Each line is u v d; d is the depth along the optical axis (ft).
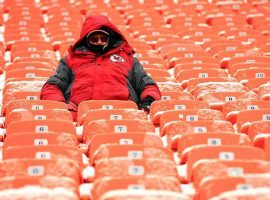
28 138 57.41
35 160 48.47
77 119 72.28
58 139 57.82
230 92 79.82
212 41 127.75
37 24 151.23
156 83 82.48
